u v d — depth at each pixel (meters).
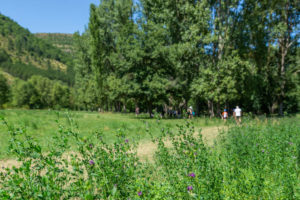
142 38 29.58
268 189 3.45
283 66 31.98
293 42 31.27
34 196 2.51
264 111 41.22
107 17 40.16
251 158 5.21
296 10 29.56
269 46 31.97
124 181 3.49
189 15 27.98
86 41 52.12
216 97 26.55
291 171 4.37
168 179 3.81
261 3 28.98
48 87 112.62
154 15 31.31
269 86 34.78
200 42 27.89
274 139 6.57
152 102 30.81
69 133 3.31
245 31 29.91
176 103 36.47
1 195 2.44
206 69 27.91
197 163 4.06
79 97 70.69
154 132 10.20
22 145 2.86
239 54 29.95
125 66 29.31
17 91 102.25
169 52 29.28
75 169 3.13
